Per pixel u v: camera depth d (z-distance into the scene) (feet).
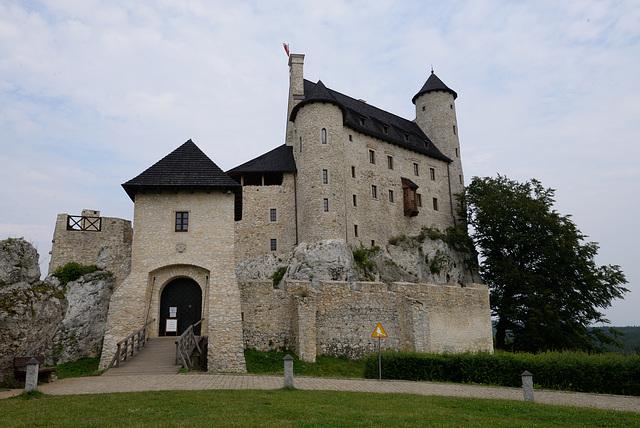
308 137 145.48
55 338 78.64
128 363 59.62
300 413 34.12
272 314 83.97
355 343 88.74
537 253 155.94
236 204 87.86
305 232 140.15
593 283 144.15
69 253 88.69
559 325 135.23
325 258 129.39
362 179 159.94
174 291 74.74
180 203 75.61
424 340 92.94
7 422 30.58
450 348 102.53
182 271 74.18
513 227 161.48
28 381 40.32
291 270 130.31
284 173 150.92
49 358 76.38
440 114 203.21
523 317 139.44
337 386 50.93
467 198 180.96
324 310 87.71
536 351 133.18
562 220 158.20
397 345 92.89
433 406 39.73
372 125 174.70
